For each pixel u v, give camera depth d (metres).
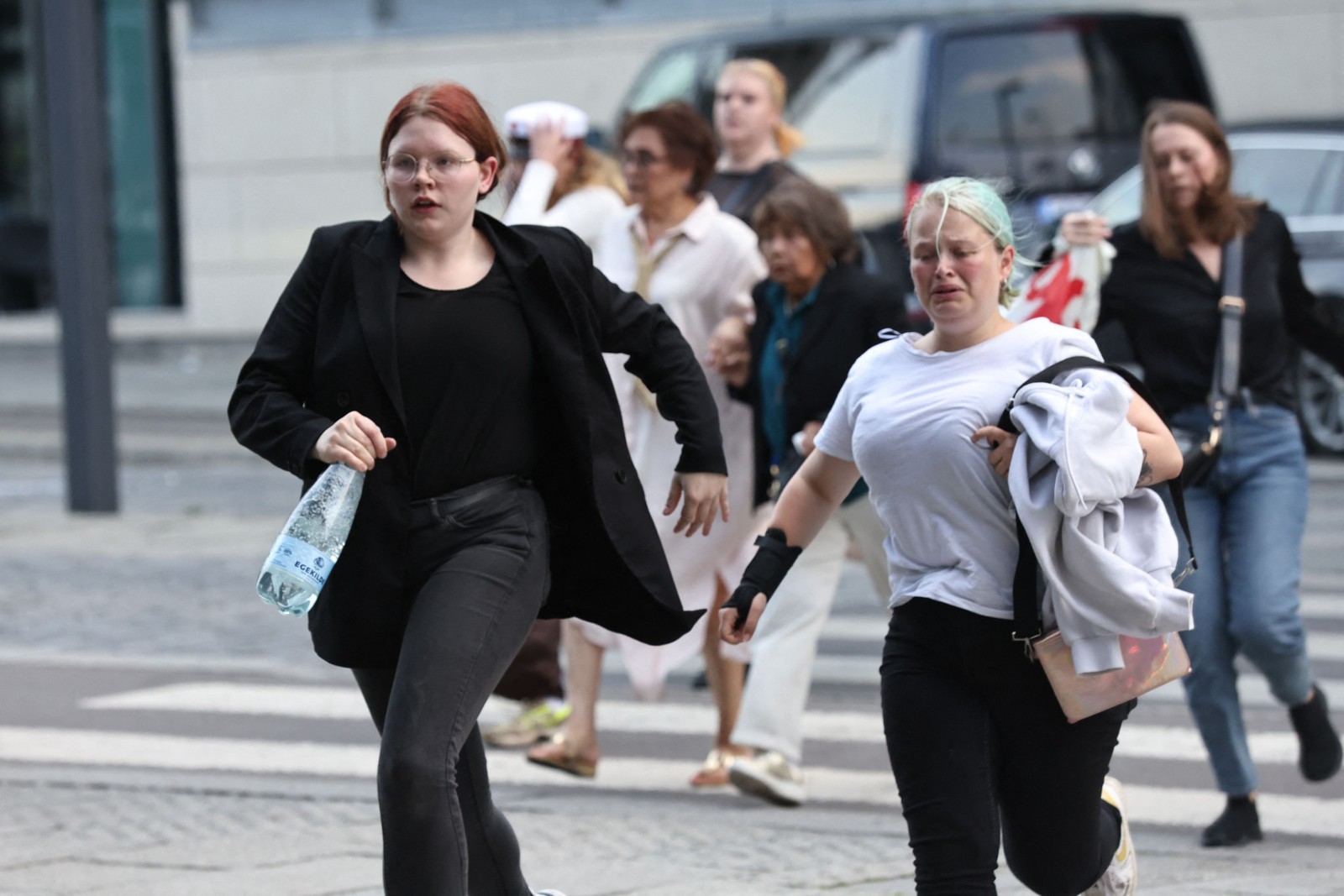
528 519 13.65
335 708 27.23
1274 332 19.84
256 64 84.12
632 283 22.86
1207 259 19.86
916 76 46.25
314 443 13.09
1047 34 47.53
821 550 21.64
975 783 13.34
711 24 75.38
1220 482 19.72
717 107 27.80
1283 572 19.44
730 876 18.14
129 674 29.50
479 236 13.95
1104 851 14.34
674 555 22.38
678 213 22.77
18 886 17.81
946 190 13.64
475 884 14.20
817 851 19.17
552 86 78.44
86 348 45.16
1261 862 18.77
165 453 56.66
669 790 22.55
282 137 83.94
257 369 13.74
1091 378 13.00
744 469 22.50
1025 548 13.12
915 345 14.02
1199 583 19.52
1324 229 45.56
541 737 24.70
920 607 13.52
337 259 13.78
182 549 40.59
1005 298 14.02
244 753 24.52
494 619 13.20
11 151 95.06
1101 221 19.67
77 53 44.34
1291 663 19.53
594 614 14.33
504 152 13.95
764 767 21.25
